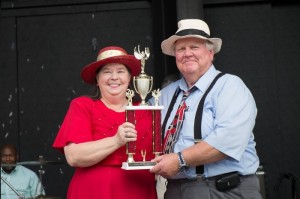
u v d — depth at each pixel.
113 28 7.36
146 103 3.35
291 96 7.00
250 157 3.37
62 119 7.43
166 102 3.58
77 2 7.37
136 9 7.35
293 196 4.39
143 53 3.26
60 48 7.45
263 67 6.96
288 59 7.03
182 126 3.35
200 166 3.26
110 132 3.24
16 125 7.46
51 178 7.37
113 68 3.28
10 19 7.49
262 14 6.98
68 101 7.43
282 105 7.00
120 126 3.07
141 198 3.24
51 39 7.46
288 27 7.04
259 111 6.93
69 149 3.17
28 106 7.48
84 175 3.21
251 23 7.00
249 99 3.33
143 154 3.25
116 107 3.32
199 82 3.41
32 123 7.47
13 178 6.50
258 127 6.91
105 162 3.20
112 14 7.38
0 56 7.50
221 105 3.27
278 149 6.88
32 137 7.46
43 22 7.48
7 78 7.50
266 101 6.94
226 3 6.99
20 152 7.45
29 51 7.48
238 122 3.21
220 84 3.36
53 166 7.38
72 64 7.43
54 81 7.45
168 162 3.12
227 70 7.00
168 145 3.36
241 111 3.25
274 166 6.85
